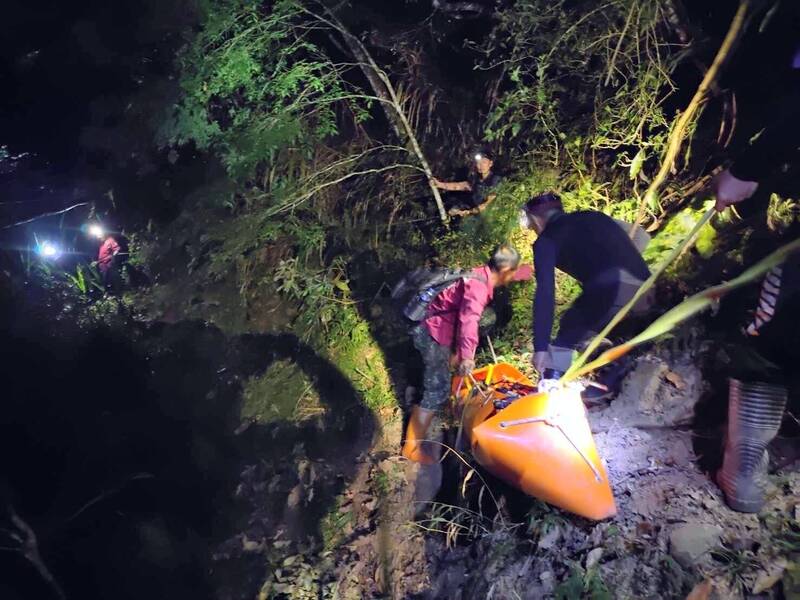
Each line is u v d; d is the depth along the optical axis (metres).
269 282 7.33
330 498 5.03
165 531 5.21
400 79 7.38
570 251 3.87
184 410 6.46
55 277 11.03
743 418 3.30
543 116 6.08
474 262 5.89
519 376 4.41
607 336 4.62
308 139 6.82
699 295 3.34
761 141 3.00
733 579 3.21
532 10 5.68
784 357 3.24
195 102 6.72
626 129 5.77
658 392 4.19
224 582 4.78
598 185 5.96
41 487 5.64
